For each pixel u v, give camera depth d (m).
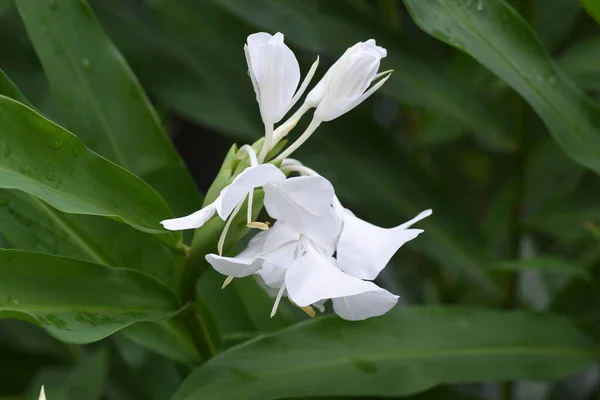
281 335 1.38
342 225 1.29
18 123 1.29
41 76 1.62
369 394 1.37
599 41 1.63
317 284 1.26
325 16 1.58
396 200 1.62
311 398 1.42
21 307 1.30
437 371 1.39
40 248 1.38
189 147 2.29
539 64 1.43
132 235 1.40
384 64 1.58
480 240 1.63
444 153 2.18
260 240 1.29
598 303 1.57
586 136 1.44
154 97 1.75
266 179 1.25
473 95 1.63
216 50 1.62
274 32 1.57
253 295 1.46
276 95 1.28
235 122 1.64
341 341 1.38
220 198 1.25
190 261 1.32
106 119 1.41
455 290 1.92
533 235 2.04
